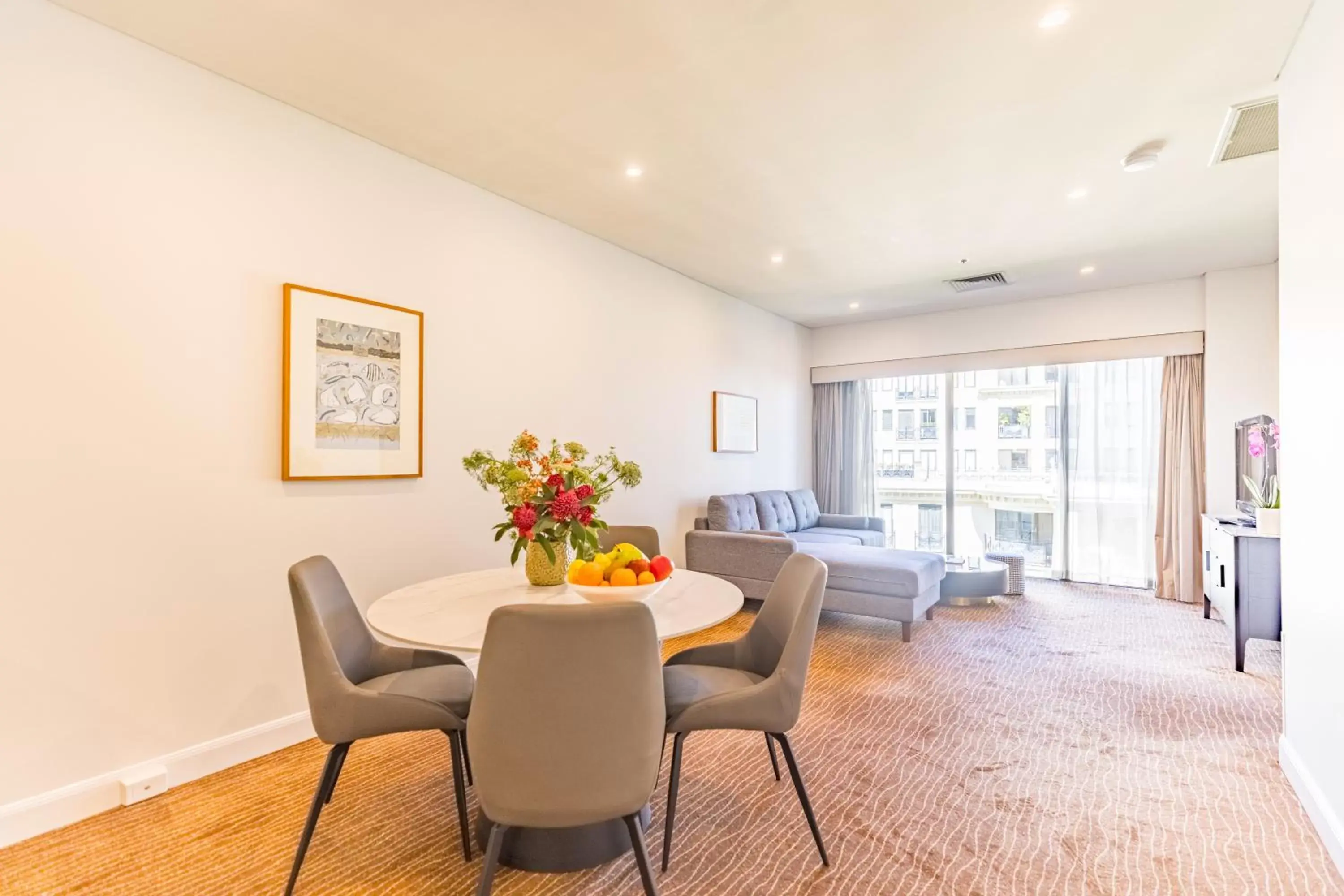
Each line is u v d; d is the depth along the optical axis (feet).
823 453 21.52
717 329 16.79
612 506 13.28
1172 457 15.88
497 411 10.66
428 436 9.59
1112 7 6.19
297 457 7.98
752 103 7.93
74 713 6.28
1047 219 11.82
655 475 14.44
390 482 9.10
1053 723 8.57
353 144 8.70
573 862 5.50
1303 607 6.46
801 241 13.03
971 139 8.86
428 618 5.85
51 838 5.93
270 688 7.81
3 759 5.86
